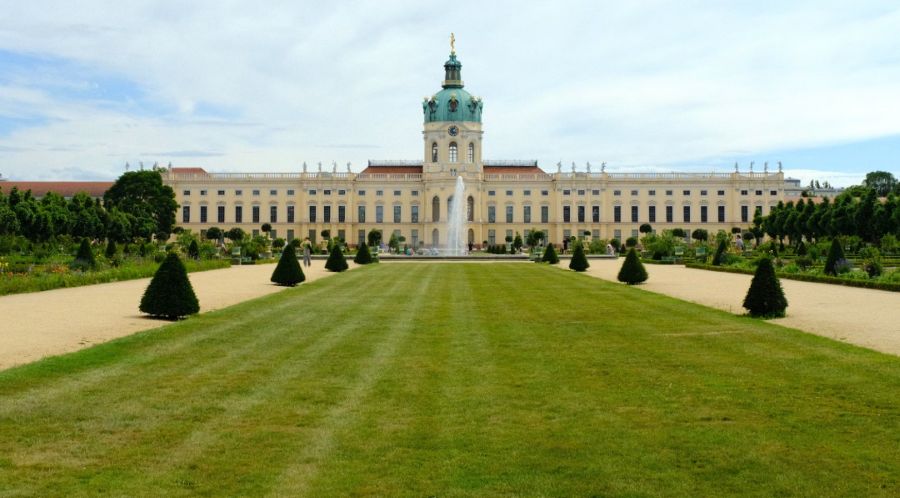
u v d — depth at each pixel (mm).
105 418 14625
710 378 18188
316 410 15289
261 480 11523
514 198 162750
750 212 160875
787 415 14898
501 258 99938
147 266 58438
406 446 13070
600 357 21000
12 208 89312
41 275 45562
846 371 18797
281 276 47000
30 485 11273
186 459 12391
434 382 17797
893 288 40938
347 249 128750
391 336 24812
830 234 98812
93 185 182125
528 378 18266
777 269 57281
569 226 161625
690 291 42750
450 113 158750
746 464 12211
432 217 159500
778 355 21094
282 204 162750
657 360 20531
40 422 14328
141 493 11008
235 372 18875
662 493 11094
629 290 43281
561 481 11539
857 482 11461
